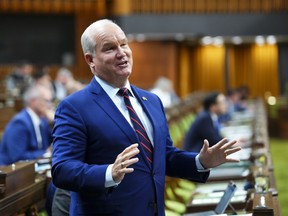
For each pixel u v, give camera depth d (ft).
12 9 111.55
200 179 17.44
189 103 69.15
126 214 16.20
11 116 46.52
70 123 16.28
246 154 33.09
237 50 110.22
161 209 16.80
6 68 111.65
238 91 79.15
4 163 32.22
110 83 16.89
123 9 99.40
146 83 102.99
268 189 21.33
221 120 59.52
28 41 115.03
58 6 110.52
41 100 33.06
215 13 99.40
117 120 16.49
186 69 109.09
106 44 16.44
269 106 97.19
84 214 16.33
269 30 99.71
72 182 15.49
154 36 99.76
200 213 21.77
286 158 73.05
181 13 99.30
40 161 24.85
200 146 39.24
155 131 17.01
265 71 109.70
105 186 15.20
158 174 16.76
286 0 99.71
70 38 114.73
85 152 16.35
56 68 111.96
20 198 19.51
